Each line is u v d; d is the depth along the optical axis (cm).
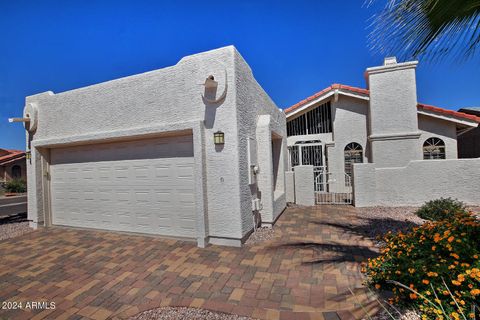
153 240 718
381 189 1047
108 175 815
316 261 532
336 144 1432
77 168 874
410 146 1205
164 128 684
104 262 579
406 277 343
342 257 546
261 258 561
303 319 348
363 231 730
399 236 458
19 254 659
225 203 646
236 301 400
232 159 637
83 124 817
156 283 468
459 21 274
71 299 430
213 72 646
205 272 503
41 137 905
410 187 1020
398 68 1231
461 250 331
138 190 766
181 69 683
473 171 964
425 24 278
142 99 730
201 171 643
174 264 547
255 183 776
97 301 420
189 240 696
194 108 670
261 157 816
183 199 706
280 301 395
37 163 906
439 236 370
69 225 892
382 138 1241
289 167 1509
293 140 1539
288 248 614
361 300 377
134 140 775
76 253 646
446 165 991
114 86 769
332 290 417
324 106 1503
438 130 1289
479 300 268
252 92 788
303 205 1161
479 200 952
